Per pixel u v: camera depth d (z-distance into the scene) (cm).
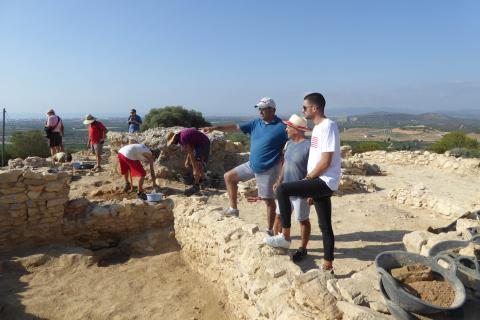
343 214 816
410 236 467
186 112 3916
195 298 511
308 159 462
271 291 363
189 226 601
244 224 506
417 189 929
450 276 298
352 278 335
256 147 549
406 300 263
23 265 596
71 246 677
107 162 1391
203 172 1019
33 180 650
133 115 1507
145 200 779
